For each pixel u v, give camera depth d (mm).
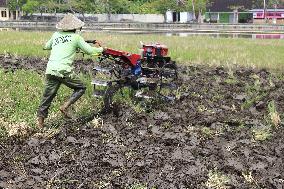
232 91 11477
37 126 8375
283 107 10148
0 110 8984
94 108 9344
